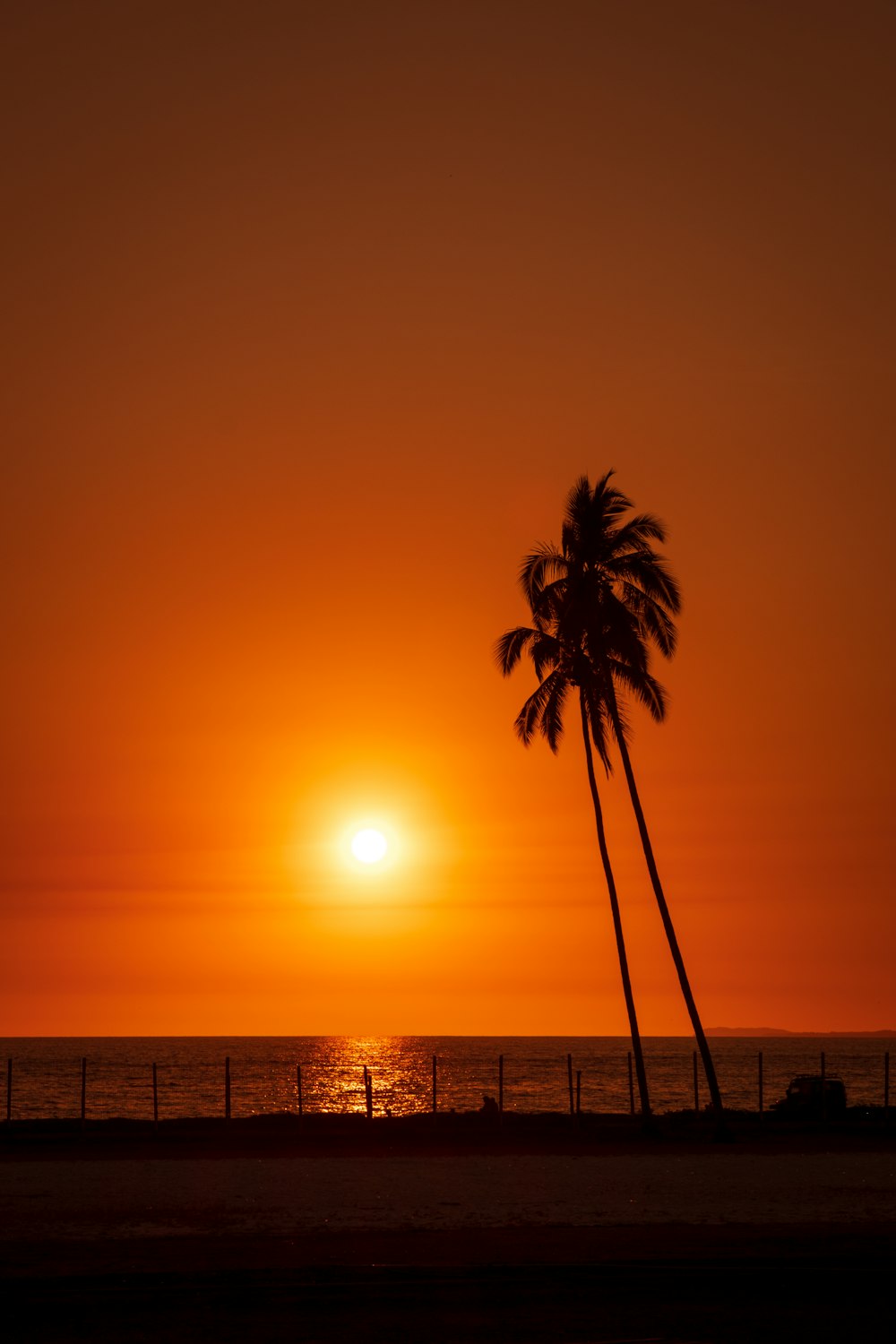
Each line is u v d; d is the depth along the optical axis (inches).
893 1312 940.6
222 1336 878.4
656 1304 962.7
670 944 2198.6
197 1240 1226.0
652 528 2220.7
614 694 2191.2
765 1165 1784.0
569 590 2196.1
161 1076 6466.5
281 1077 6466.5
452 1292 998.4
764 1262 1103.0
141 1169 1742.1
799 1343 861.8
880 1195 1501.0
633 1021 2249.0
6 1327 903.7
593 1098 4662.9
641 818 2229.3
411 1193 1518.2
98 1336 879.7
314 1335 880.3
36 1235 1256.2
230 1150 1978.3
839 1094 2667.3
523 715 2295.8
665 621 2229.3
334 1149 2004.2
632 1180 1622.8
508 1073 6993.1
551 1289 1007.0
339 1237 1237.1
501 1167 1756.9
